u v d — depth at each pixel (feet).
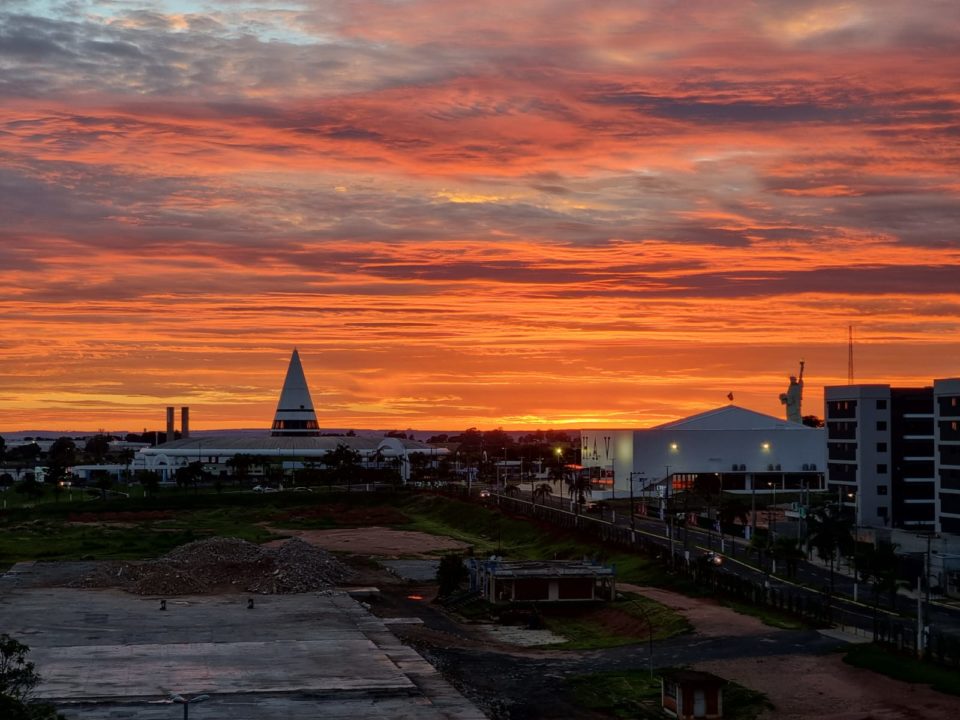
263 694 323.57
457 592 529.04
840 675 337.93
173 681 338.34
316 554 619.26
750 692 324.39
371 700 318.65
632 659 373.20
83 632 419.13
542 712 314.14
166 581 532.73
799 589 484.74
